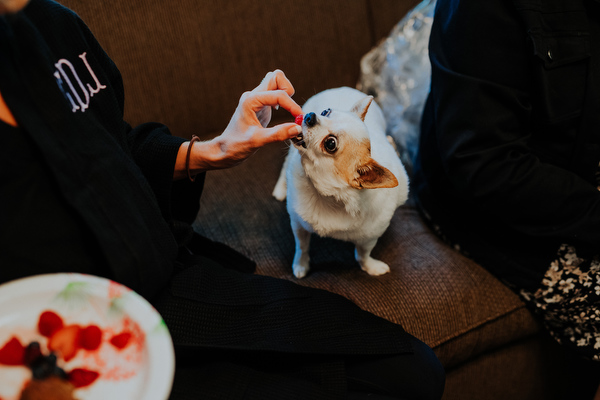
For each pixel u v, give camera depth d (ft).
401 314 3.98
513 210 3.91
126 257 2.40
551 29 3.52
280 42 5.77
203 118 5.80
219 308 2.98
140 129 3.49
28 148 2.23
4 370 1.89
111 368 1.97
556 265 4.00
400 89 5.90
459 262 4.45
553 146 3.89
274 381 2.71
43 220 2.28
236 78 5.73
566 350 4.68
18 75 2.19
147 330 1.97
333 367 2.89
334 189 3.67
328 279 4.33
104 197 2.39
